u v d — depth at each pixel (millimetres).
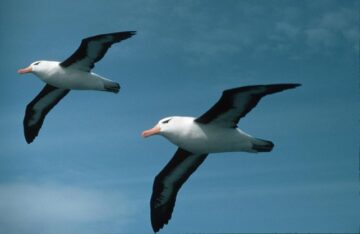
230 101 13727
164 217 15883
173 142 14523
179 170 15773
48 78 18422
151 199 15891
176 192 15852
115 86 18344
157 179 15781
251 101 13695
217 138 14195
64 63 18234
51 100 19906
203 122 14227
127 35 17297
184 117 14492
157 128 14469
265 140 14195
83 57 18062
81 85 18312
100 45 17750
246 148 14242
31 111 19953
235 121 14070
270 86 13219
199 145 14352
